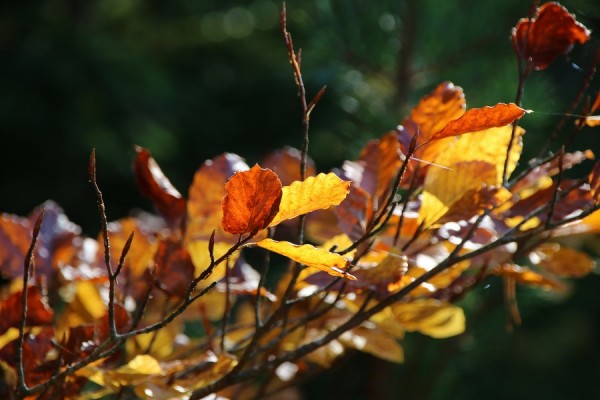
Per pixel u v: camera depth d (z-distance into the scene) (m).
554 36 1.73
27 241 1.87
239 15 15.84
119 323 1.69
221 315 1.89
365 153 1.80
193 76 14.99
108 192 13.12
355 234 1.72
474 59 4.11
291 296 1.79
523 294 2.93
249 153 13.55
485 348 2.97
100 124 13.00
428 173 1.72
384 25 4.19
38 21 13.45
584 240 2.10
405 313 1.78
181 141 13.84
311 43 4.37
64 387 1.69
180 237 1.79
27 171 12.70
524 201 1.75
